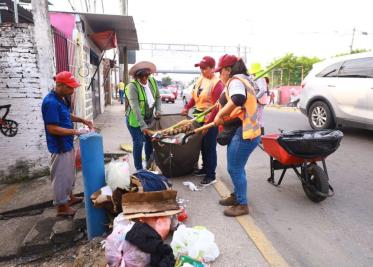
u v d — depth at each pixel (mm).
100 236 3654
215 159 5121
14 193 5379
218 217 4051
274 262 3137
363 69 8148
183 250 3111
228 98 3764
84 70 9266
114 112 16484
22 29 5621
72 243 3859
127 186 3744
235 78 3713
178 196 4699
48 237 3924
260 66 5660
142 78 5051
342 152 7215
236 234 3656
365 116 7965
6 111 5785
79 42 8469
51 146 4023
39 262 3666
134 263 2850
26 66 5723
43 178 6008
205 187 5055
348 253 3348
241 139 3848
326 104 9023
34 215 4770
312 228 3846
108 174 3748
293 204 4500
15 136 5883
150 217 3350
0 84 5703
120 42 15102
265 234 3699
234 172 4012
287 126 11125
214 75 5156
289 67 26469
